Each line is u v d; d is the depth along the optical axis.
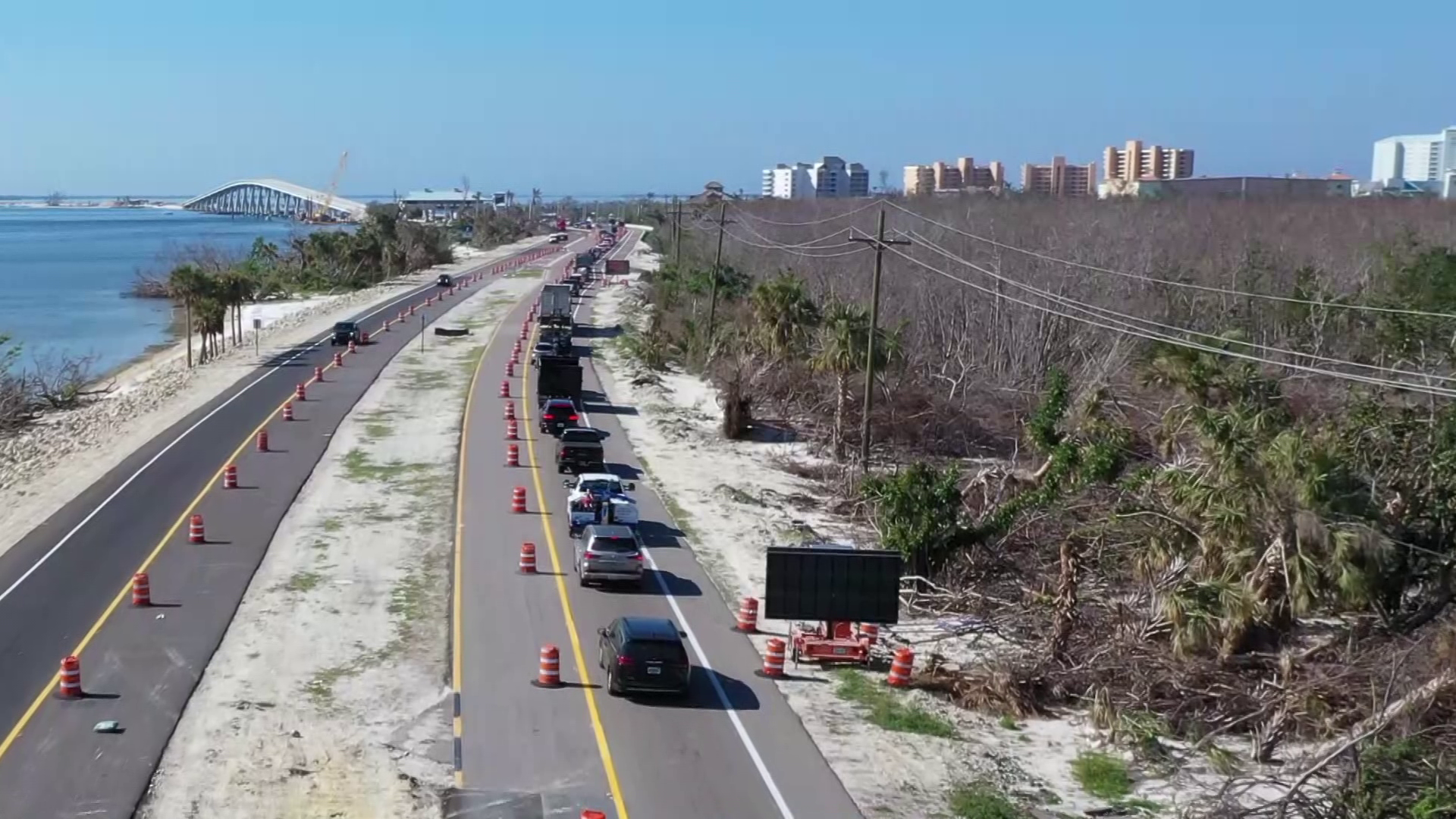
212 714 22.95
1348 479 26.88
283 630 27.62
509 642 27.41
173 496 39.81
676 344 81.12
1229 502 26.66
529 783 20.53
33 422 58.09
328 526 36.66
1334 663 25.72
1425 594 27.38
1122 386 56.03
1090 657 26.45
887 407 56.34
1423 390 27.08
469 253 191.12
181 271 75.94
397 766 21.05
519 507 38.97
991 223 91.75
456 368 70.94
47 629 27.17
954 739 23.73
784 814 19.98
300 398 58.91
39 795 19.47
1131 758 23.17
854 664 27.45
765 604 28.55
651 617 26.83
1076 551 27.45
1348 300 60.78
